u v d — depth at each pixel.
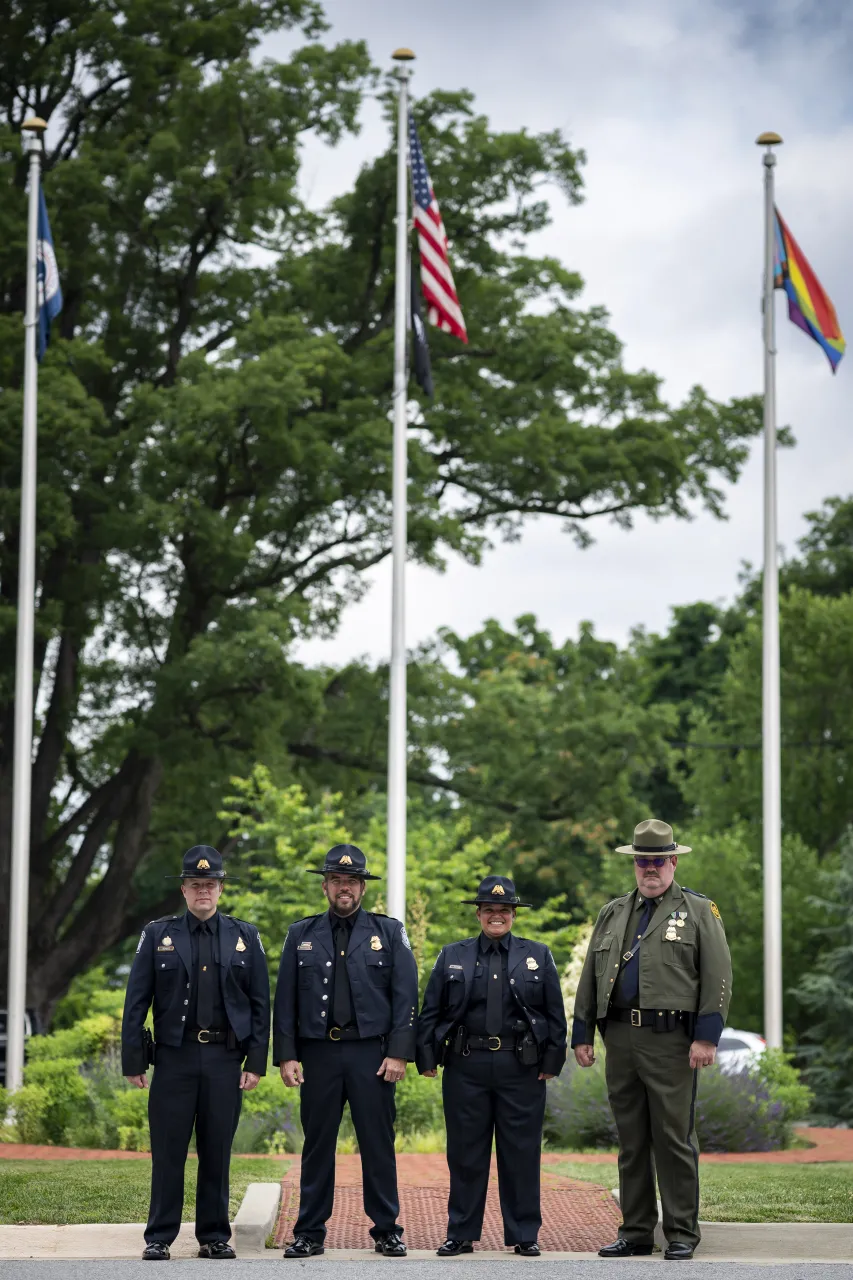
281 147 40.09
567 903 49.94
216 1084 10.72
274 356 35.94
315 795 42.75
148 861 52.31
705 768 53.00
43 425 35.88
